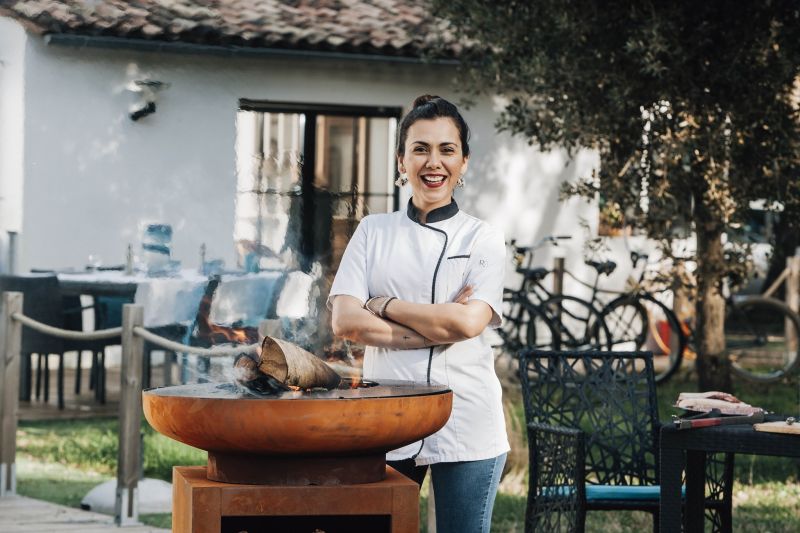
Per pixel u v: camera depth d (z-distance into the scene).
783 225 10.91
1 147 11.86
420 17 13.20
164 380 9.75
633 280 11.11
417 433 3.13
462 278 3.65
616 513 6.91
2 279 9.94
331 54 12.56
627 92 9.49
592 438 5.21
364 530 3.18
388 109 13.17
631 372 5.27
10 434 7.23
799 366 11.98
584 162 13.66
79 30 11.60
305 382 3.14
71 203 11.90
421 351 3.61
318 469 3.05
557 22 9.62
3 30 11.88
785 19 9.66
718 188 9.80
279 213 12.51
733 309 12.20
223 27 12.09
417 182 3.68
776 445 3.73
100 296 9.70
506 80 10.70
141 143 12.12
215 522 2.98
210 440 2.99
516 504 7.02
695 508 4.60
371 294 3.72
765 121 9.72
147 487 7.12
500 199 13.38
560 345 11.34
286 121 12.74
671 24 9.30
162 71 12.19
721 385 10.95
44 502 7.03
